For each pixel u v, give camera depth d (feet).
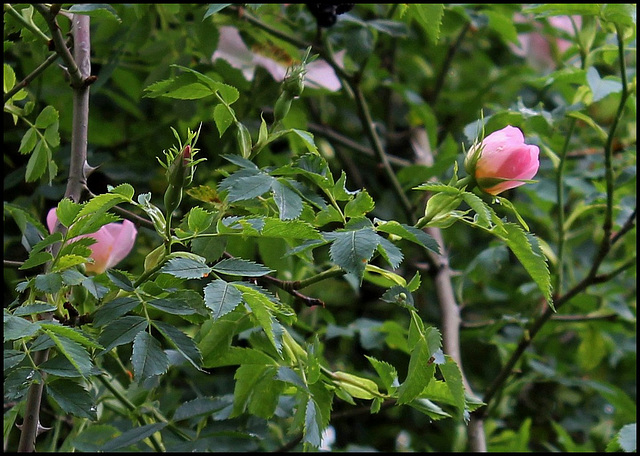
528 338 11.28
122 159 12.70
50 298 6.45
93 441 8.86
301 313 12.42
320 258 14.02
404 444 15.47
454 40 17.07
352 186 15.62
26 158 12.69
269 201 6.80
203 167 12.46
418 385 6.13
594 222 15.01
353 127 16.48
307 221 6.57
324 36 11.78
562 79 11.00
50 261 6.39
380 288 15.28
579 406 16.08
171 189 5.91
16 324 5.26
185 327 12.00
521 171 6.51
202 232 6.36
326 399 7.01
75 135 7.14
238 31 11.64
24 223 8.13
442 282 12.92
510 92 16.69
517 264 16.48
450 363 6.13
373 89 16.40
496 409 13.87
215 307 5.47
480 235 16.62
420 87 17.26
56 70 12.06
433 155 14.73
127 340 5.64
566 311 14.21
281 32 11.50
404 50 17.15
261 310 5.82
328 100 16.11
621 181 11.98
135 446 8.93
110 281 6.26
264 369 7.50
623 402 12.67
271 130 7.02
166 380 11.44
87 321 6.40
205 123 12.86
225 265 5.90
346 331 11.69
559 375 13.12
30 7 7.86
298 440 10.53
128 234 7.61
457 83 17.69
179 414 8.41
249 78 11.31
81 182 7.10
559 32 13.66
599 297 13.48
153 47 11.32
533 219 15.51
